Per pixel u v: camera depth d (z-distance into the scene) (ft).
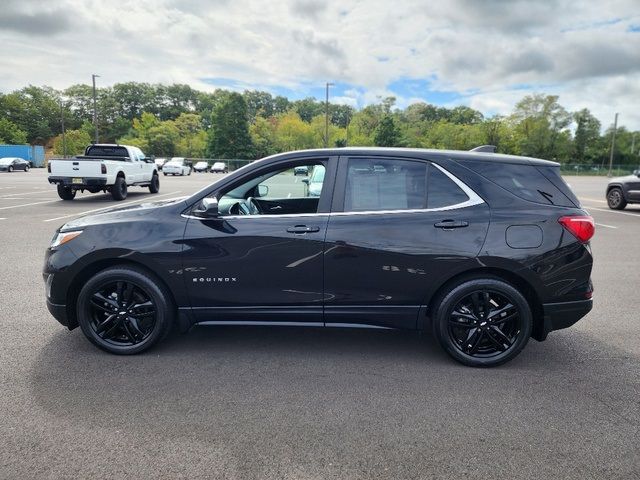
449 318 11.66
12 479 7.30
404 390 10.50
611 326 14.97
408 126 348.59
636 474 7.64
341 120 488.02
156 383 10.66
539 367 11.84
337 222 11.56
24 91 384.68
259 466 7.74
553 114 294.05
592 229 11.60
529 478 7.53
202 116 439.63
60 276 11.82
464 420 9.26
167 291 12.06
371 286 11.58
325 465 7.80
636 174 48.26
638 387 10.78
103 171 49.16
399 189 11.76
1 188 69.31
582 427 9.06
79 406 9.57
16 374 10.98
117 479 7.36
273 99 522.47
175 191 69.77
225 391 10.34
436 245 11.32
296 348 12.88
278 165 12.12
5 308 15.72
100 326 12.12
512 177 11.81
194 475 7.48
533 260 11.30
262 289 11.73
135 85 436.35
